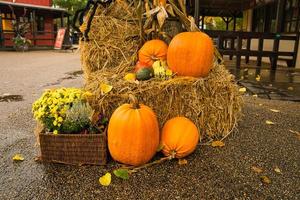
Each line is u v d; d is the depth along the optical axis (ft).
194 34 6.88
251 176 5.51
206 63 6.84
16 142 7.08
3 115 9.43
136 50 8.18
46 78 18.04
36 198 4.81
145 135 5.50
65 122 5.85
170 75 6.88
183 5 7.64
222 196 4.89
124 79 7.04
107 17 8.20
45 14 60.95
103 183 5.20
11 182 5.26
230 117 7.54
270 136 7.52
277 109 10.14
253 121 8.74
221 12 38.63
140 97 6.66
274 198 4.84
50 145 5.87
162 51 7.38
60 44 53.98
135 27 8.20
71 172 5.63
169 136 6.00
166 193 4.97
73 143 5.78
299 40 20.86
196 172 5.65
